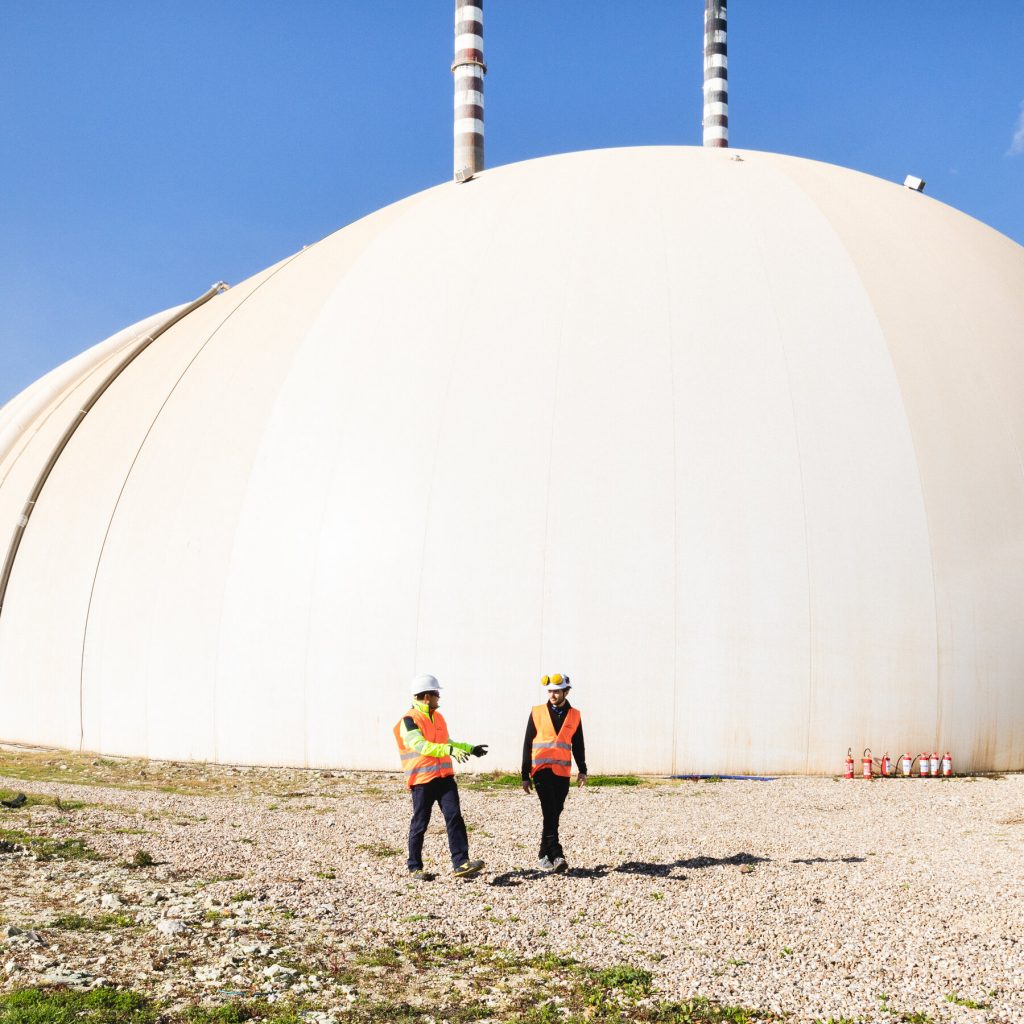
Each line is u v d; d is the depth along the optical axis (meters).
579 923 7.52
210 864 9.12
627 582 16.72
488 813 13.10
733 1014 5.73
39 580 21.97
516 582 16.97
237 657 18.33
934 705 16.62
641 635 16.56
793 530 16.80
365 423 18.75
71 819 11.28
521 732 16.59
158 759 18.86
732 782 15.74
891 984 6.21
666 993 6.06
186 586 19.19
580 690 16.52
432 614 17.20
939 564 17.00
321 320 20.91
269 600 18.28
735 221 20.33
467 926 7.38
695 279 19.05
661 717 16.38
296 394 19.80
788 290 18.89
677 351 18.09
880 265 19.77
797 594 16.58
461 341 19.03
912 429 17.66
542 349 18.47
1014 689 17.05
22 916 7.05
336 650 17.62
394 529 17.72
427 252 21.25
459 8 48.09
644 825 12.09
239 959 6.40
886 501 17.08
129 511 20.84
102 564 20.72
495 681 16.77
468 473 17.69
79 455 23.44
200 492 19.83
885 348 18.34
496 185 23.20
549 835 9.28
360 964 6.48
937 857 10.16
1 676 22.02
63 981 5.77
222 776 16.86
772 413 17.48
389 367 19.23
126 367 25.83
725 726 16.34
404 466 18.06
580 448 17.44
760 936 7.18
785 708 16.36
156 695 19.09
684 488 17.03
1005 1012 5.77
